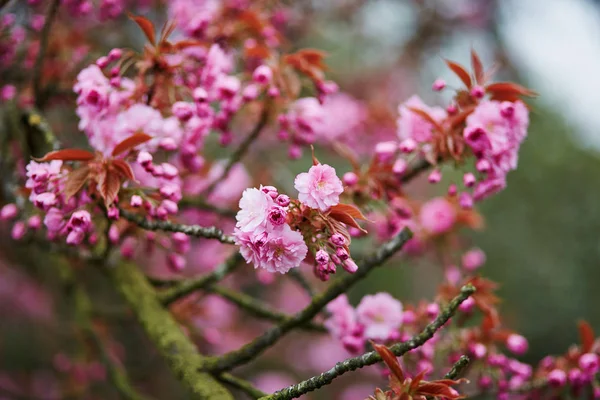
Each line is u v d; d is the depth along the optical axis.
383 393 1.96
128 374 3.89
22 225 2.20
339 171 3.80
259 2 2.55
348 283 2.11
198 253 3.27
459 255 2.78
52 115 2.64
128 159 2.10
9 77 2.51
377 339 2.21
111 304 3.86
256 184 2.98
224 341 3.68
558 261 5.35
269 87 2.29
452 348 2.24
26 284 4.32
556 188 5.53
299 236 1.92
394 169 2.21
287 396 1.95
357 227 1.94
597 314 5.28
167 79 2.18
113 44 2.90
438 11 4.32
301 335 4.75
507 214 5.46
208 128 2.22
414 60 4.33
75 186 2.03
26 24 2.53
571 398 2.25
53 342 4.38
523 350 2.23
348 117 2.98
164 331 2.21
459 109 2.19
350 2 4.05
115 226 2.17
